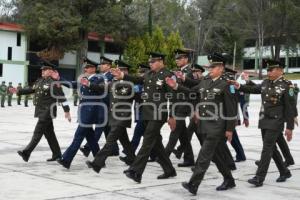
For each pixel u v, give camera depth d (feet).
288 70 317.42
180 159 47.03
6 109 132.26
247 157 49.11
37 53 222.28
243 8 283.79
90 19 208.74
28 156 42.37
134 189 33.94
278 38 280.31
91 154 48.24
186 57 42.98
